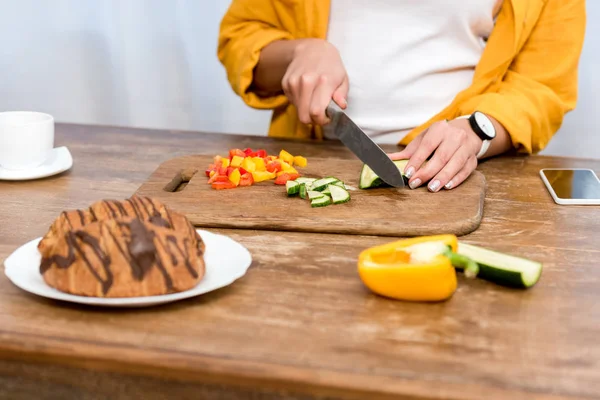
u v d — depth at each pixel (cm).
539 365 73
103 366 75
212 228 111
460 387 69
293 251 101
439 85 167
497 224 113
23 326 79
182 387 75
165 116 255
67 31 248
